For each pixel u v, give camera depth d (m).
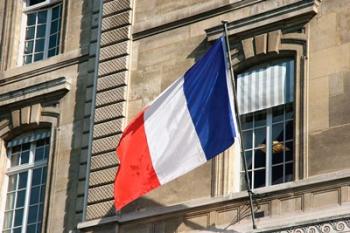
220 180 34.97
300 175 33.44
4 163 40.69
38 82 40.97
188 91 34.75
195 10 37.69
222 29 36.38
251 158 35.06
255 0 36.25
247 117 35.62
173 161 34.34
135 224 35.91
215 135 33.81
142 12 39.22
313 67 34.44
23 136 40.78
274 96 35.25
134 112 37.84
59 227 38.06
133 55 38.75
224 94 33.97
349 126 33.09
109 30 39.59
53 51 41.97
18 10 43.22
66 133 39.41
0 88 41.78
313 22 34.91
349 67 33.75
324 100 33.84
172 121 34.81
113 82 38.59
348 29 34.16
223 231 33.88
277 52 35.31
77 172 38.53
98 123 38.31
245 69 36.06
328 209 32.31
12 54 42.34
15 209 40.00
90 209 37.09
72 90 40.06
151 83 37.91
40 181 39.91
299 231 32.25
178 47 37.69
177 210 35.16
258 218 33.53
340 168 32.78
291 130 34.56
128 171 34.91
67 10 41.66
